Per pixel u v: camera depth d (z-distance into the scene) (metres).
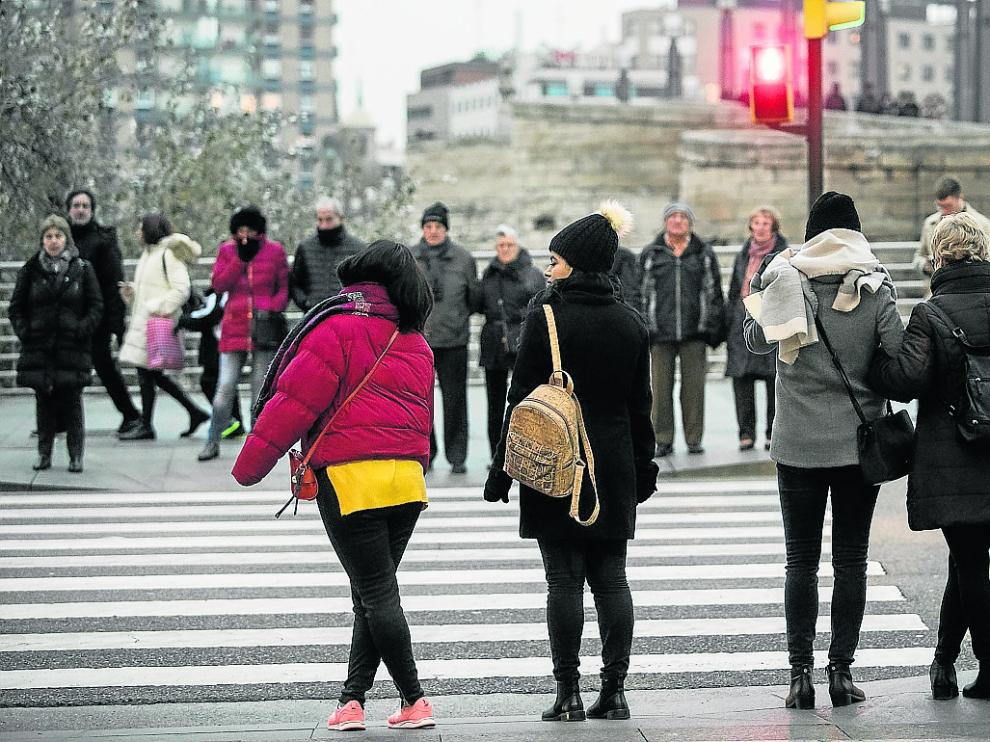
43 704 14.02
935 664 13.06
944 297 12.45
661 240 27.50
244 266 27.34
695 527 22.14
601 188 109.31
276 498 24.62
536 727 11.78
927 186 95.50
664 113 108.12
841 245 12.74
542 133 109.50
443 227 26.44
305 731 11.95
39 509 23.81
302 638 16.22
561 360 12.18
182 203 50.22
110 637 16.31
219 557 20.17
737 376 27.62
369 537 11.84
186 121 51.62
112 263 29.00
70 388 26.31
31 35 45.91
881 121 96.12
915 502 12.39
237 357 27.70
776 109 28.72
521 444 11.98
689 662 15.33
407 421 11.94
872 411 12.71
